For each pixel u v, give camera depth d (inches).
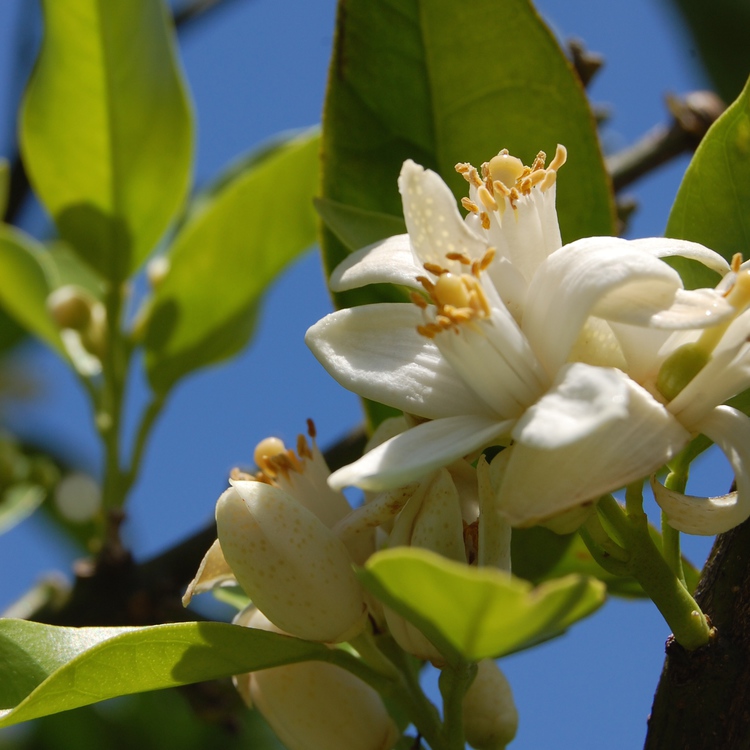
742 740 8.6
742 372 8.1
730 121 9.4
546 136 9.9
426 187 8.4
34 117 12.6
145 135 12.8
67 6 12.2
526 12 9.8
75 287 15.8
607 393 7.9
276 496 8.6
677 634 8.6
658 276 8.1
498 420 8.2
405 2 9.9
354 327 8.5
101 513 12.7
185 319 13.1
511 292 8.4
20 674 8.8
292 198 12.8
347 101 10.0
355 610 8.6
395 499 8.5
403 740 9.6
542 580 10.4
